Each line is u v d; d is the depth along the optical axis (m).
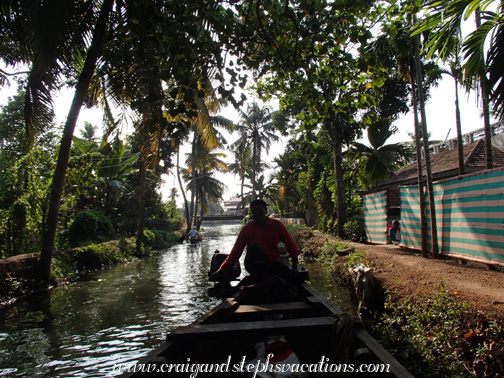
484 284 5.09
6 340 5.95
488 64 6.13
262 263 4.48
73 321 6.99
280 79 5.06
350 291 7.76
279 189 36.25
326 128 15.45
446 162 15.50
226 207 97.75
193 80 3.57
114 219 22.17
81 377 4.57
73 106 10.26
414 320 4.71
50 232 10.45
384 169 16.30
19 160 13.25
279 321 3.03
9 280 9.00
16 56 11.47
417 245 9.65
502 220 6.26
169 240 26.73
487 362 3.34
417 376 3.95
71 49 9.79
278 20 4.19
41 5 8.09
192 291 9.52
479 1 6.09
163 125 3.71
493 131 15.52
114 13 9.76
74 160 17.34
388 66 9.74
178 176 30.95
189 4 3.45
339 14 4.06
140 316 7.22
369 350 2.31
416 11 4.08
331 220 18.75
